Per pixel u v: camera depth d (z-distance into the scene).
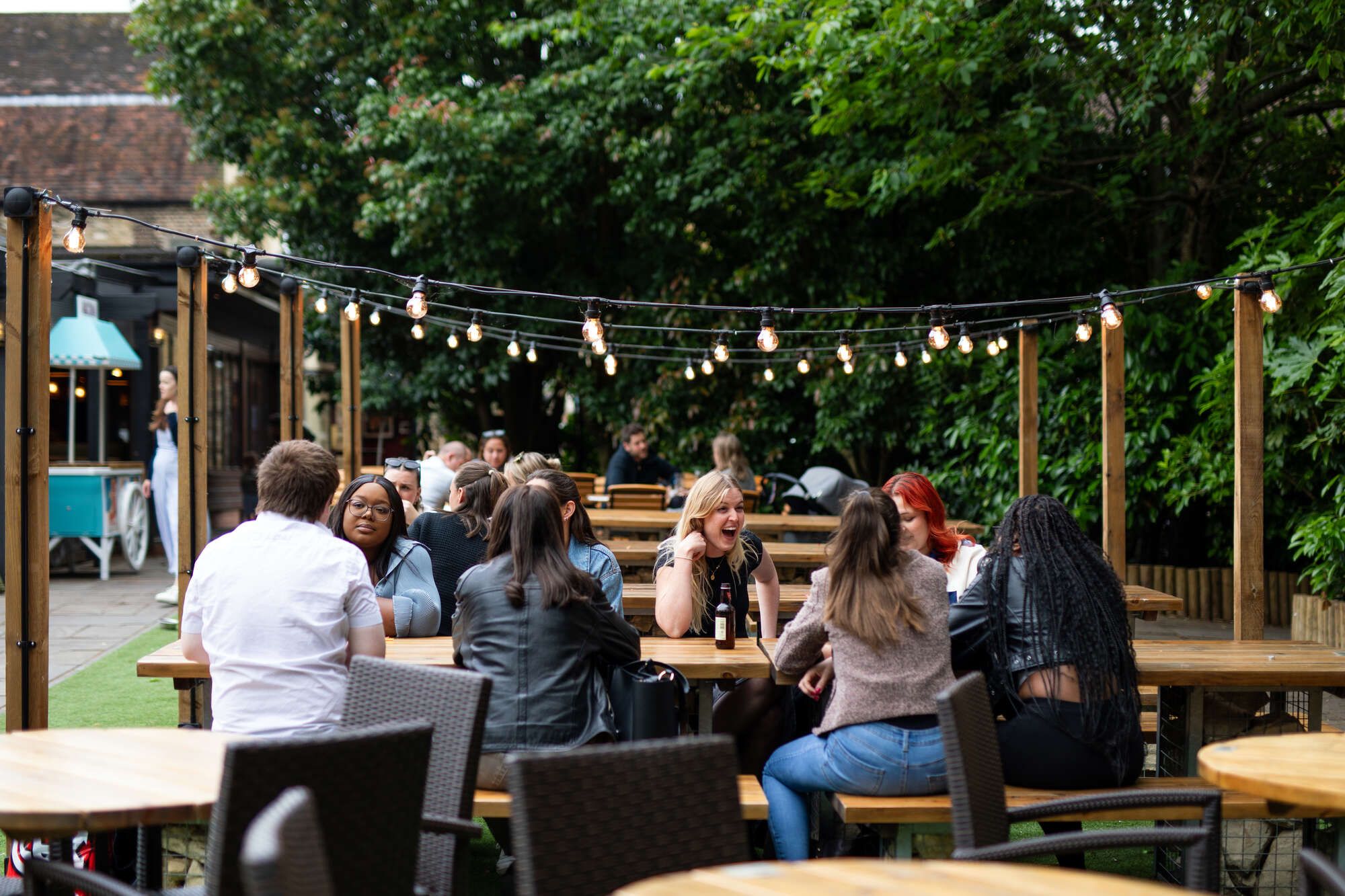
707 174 13.48
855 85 11.24
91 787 2.59
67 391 14.84
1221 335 11.03
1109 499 6.71
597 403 14.93
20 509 4.21
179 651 4.30
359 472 9.53
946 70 10.80
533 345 8.77
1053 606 3.61
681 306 5.54
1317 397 9.40
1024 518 3.79
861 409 13.47
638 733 3.69
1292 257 9.58
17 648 4.20
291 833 1.61
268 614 3.38
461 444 8.40
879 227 14.14
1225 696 4.62
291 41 14.41
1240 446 5.34
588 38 13.70
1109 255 13.75
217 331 16.80
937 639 3.69
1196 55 9.62
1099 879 2.05
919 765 3.56
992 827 2.77
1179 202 12.16
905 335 13.56
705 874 2.07
